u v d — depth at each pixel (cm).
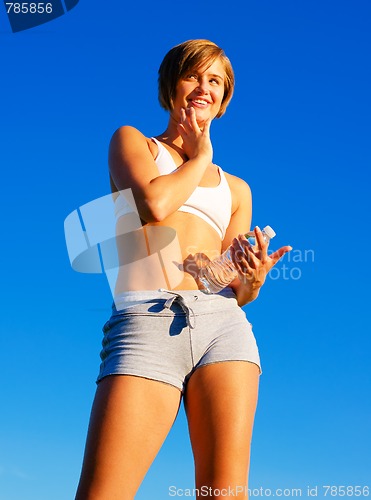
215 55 296
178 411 256
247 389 253
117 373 248
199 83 294
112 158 277
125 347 254
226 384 251
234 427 247
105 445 240
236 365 254
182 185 263
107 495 237
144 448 244
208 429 249
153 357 251
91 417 249
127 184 264
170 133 297
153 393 248
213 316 262
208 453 247
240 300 279
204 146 276
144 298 260
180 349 255
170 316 257
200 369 255
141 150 277
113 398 245
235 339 260
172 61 296
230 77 305
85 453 245
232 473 243
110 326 264
